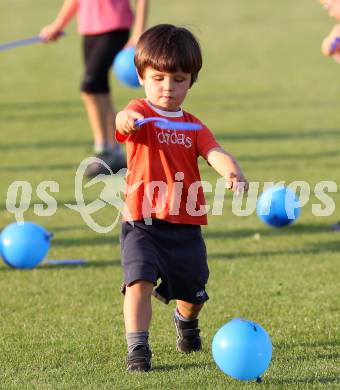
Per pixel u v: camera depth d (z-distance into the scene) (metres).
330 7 22.02
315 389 13.16
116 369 14.20
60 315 17.30
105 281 19.58
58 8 83.25
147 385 13.35
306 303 17.84
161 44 13.94
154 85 14.09
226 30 70.75
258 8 82.69
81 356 14.95
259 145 34.78
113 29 30.06
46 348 15.40
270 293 18.53
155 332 16.22
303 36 67.31
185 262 14.20
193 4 84.56
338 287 18.92
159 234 14.13
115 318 17.08
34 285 19.27
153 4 84.75
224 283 19.23
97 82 30.06
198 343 15.12
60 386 13.42
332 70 54.03
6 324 16.78
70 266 20.73
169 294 14.31
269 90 48.22
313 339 15.66
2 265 20.80
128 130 13.79
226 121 40.16
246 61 57.94
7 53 62.78
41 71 55.78
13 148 34.69
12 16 78.81
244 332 13.20
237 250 21.83
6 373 14.13
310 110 42.38
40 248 20.33
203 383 13.42
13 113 42.81
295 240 22.69
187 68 13.96
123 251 14.20
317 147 34.09
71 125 39.56
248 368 13.10
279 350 15.09
